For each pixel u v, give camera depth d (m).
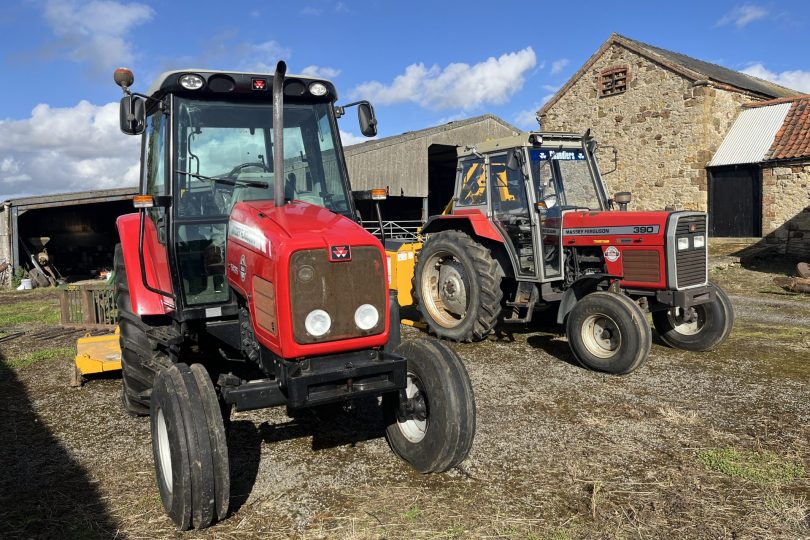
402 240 8.01
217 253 3.54
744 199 14.58
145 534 2.81
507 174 6.39
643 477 3.32
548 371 5.41
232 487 3.27
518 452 3.67
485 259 6.26
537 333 6.95
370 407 4.52
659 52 16.92
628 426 4.07
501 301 6.86
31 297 12.85
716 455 3.55
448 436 3.10
